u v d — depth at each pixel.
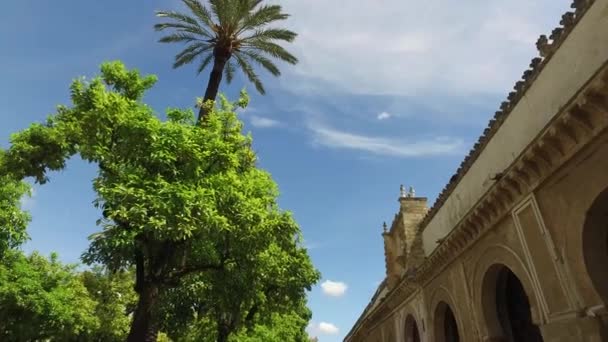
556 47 8.86
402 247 21.84
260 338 24.17
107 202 9.82
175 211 9.41
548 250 8.91
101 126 10.45
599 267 7.74
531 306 9.70
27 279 17.09
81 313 20.86
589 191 7.71
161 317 14.97
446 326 16.89
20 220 15.45
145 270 11.95
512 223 10.48
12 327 16.89
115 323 25.23
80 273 26.66
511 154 10.74
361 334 35.66
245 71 18.25
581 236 7.93
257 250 11.98
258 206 11.42
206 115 12.64
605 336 7.48
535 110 9.68
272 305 19.78
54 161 10.78
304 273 19.44
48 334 18.98
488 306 12.17
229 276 12.70
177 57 17.95
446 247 14.33
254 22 16.55
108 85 11.82
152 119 10.49
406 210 21.84
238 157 12.28
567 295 8.30
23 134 10.75
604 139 7.27
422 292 18.33
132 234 9.50
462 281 13.73
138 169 10.27
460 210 14.29
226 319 19.27
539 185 9.16
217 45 16.53
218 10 16.09
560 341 8.56
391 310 24.95
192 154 10.27
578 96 7.30
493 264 11.66
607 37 7.42
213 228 10.10
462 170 13.90
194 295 14.98
